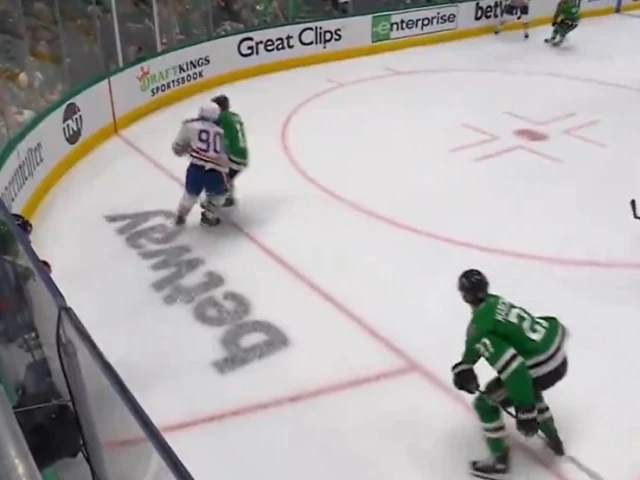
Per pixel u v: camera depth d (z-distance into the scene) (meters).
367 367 4.78
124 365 4.81
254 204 7.43
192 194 6.75
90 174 8.38
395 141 9.44
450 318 5.35
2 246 3.51
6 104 7.44
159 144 9.45
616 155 8.92
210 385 4.61
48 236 6.72
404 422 4.29
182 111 10.98
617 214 7.20
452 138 9.55
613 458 3.99
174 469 1.86
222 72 12.45
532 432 3.61
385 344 5.03
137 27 10.68
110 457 2.57
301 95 11.78
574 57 14.33
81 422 2.91
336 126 10.12
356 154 8.97
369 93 11.84
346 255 6.32
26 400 3.21
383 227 6.89
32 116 7.77
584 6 17.97
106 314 5.41
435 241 6.60
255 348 4.98
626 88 12.11
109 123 9.70
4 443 2.54
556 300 5.60
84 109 8.95
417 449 4.08
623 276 5.98
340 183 8.02
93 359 2.41
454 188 7.87
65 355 2.78
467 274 3.64
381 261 6.21
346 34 14.11
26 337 3.27
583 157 8.85
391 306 5.51
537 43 15.57
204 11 12.16
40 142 7.59
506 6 16.27
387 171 8.38
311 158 8.84
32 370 3.23
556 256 6.32
